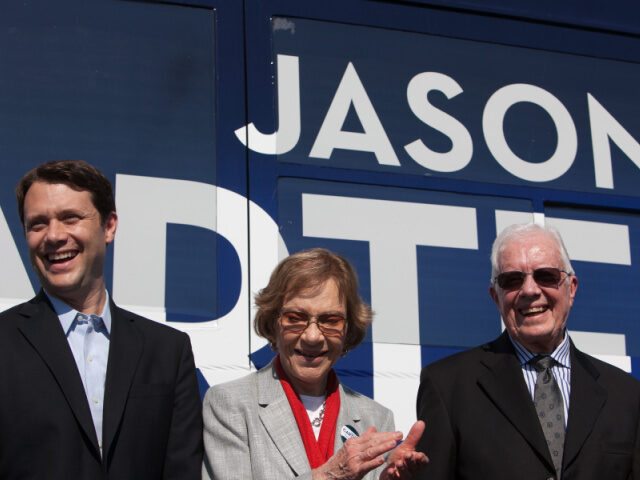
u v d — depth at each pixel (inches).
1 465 92.4
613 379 111.8
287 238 127.3
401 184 134.8
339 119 135.1
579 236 141.6
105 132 124.2
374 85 138.4
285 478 100.5
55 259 99.9
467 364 113.2
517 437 105.7
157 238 121.7
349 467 94.1
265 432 104.3
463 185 137.9
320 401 110.0
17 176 119.4
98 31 128.0
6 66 122.7
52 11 126.7
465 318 132.3
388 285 129.9
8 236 117.3
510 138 142.8
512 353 113.1
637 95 153.0
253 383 109.0
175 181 124.8
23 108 121.9
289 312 107.1
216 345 120.4
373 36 140.9
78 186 101.1
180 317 119.8
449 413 109.2
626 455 105.5
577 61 151.0
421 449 107.6
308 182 130.6
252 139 130.0
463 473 105.9
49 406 94.0
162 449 100.3
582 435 105.1
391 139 136.6
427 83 141.3
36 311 100.3
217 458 102.9
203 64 131.3
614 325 138.7
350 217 131.0
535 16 150.8
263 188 128.3
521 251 112.9
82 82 125.2
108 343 101.8
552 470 103.2
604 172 146.3
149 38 130.0
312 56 136.8
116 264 119.0
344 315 108.8
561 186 143.1
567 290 113.5
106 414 96.5
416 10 144.3
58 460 92.1
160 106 127.4
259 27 135.6
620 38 155.0
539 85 147.4
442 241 134.3
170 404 102.0
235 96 131.2
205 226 124.3
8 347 96.4
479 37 146.6
